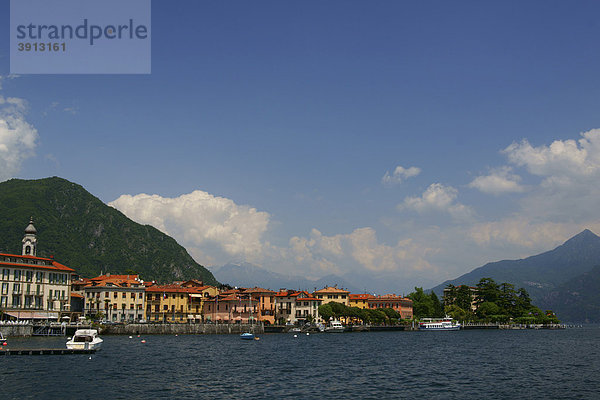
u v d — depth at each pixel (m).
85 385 71.06
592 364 105.00
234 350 128.12
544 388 74.00
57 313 185.50
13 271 176.12
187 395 66.50
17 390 66.62
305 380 79.62
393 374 87.25
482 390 72.12
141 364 94.56
